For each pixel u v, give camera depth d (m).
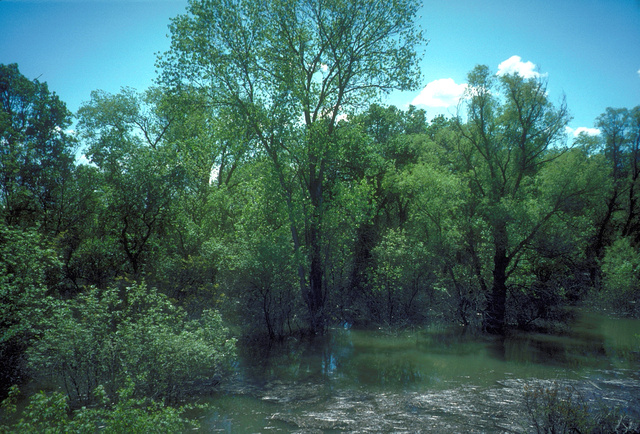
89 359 9.74
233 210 24.70
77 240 20.56
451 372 13.54
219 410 10.03
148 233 19.27
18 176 19.70
